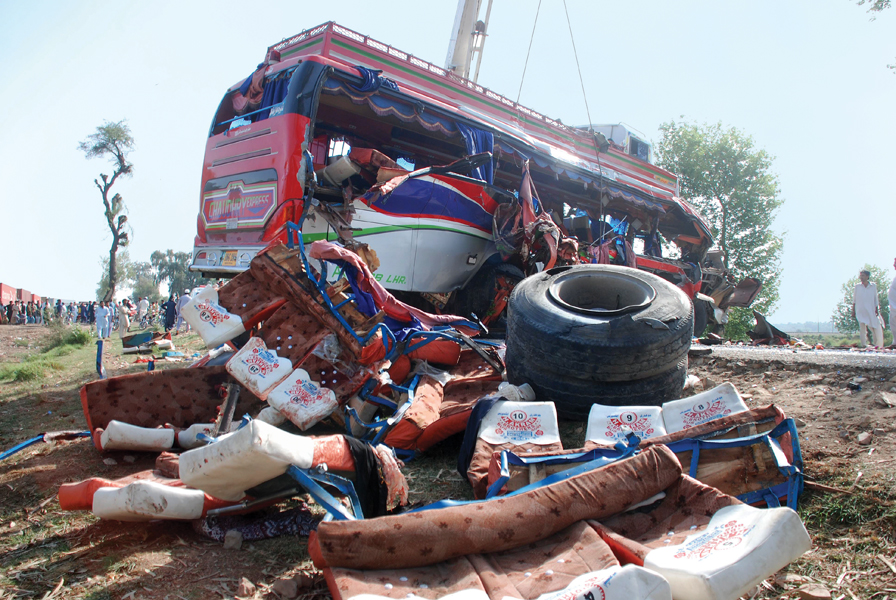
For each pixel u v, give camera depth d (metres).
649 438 3.40
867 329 12.52
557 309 4.84
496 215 8.65
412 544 2.25
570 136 10.92
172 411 4.91
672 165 34.44
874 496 3.17
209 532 3.19
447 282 8.36
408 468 4.29
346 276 4.86
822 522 3.09
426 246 7.91
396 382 5.02
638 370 4.46
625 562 2.33
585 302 5.58
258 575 2.80
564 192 11.88
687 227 14.43
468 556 2.34
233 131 7.52
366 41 7.83
